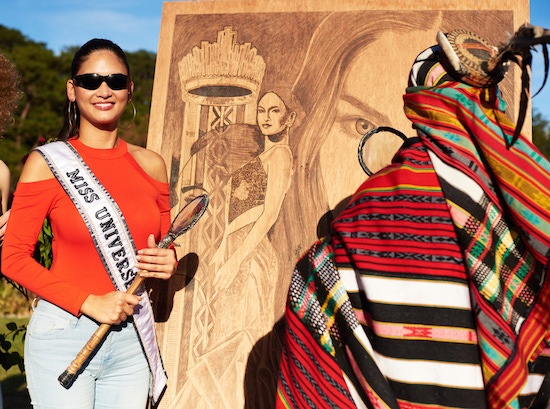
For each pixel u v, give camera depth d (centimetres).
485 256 225
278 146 355
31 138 3127
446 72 251
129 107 2467
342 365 245
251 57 364
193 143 366
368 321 239
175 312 354
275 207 351
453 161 232
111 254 289
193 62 372
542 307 227
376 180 243
